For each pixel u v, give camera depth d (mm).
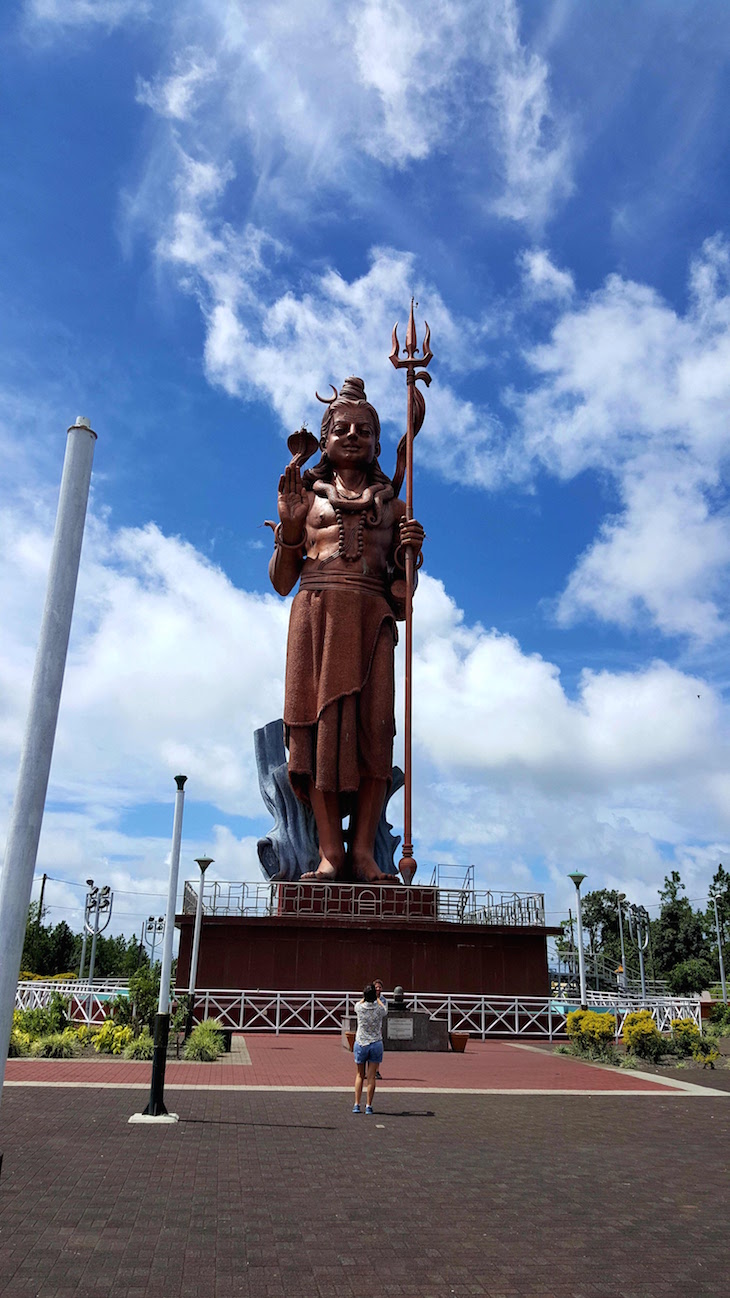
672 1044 25219
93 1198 9242
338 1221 8766
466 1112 15555
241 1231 8328
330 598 40250
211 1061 21766
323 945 32594
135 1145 11820
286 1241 8094
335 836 38938
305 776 39719
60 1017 27750
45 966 65875
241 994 30531
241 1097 16328
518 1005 32281
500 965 33000
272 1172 10617
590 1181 10688
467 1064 23000
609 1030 24953
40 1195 9312
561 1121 14875
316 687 39875
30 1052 22562
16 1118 13523
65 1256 7512
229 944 32312
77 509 7680
